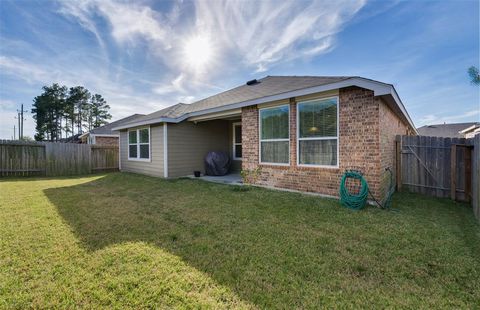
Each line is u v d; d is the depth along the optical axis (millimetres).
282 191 6629
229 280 2477
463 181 6160
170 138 9984
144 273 2598
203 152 11117
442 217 4559
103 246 3248
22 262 2801
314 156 6207
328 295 2250
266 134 7238
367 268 2715
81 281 2447
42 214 4688
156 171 10500
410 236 3568
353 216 4484
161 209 5086
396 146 7363
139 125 11273
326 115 5961
